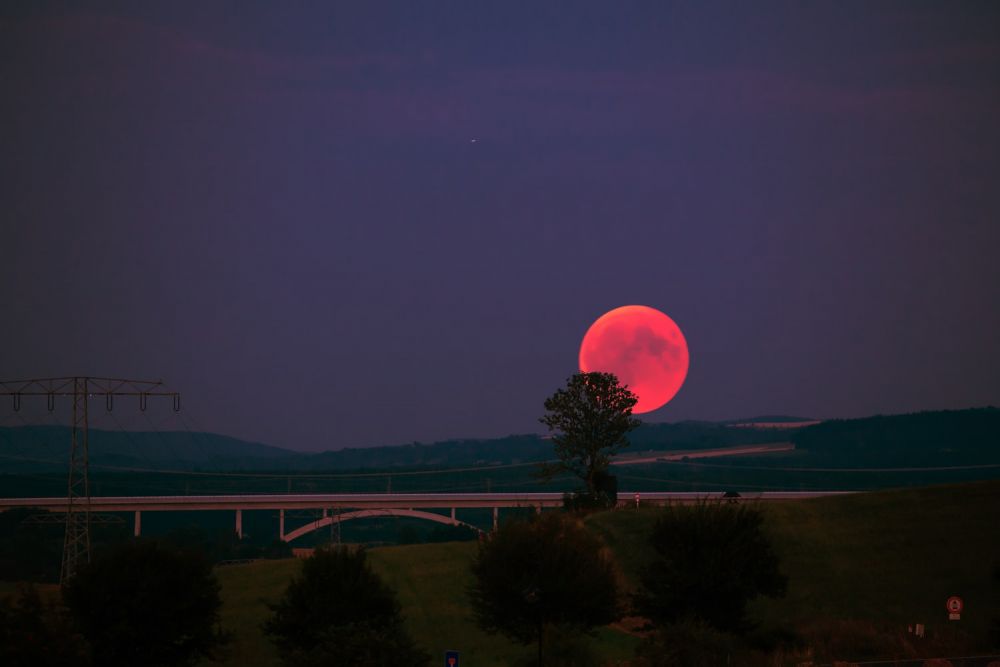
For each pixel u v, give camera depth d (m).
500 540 176.75
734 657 156.38
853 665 147.62
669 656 155.88
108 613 174.00
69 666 131.25
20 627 131.12
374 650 140.00
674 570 175.62
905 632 179.62
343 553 181.62
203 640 184.88
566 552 173.88
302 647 170.62
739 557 174.75
